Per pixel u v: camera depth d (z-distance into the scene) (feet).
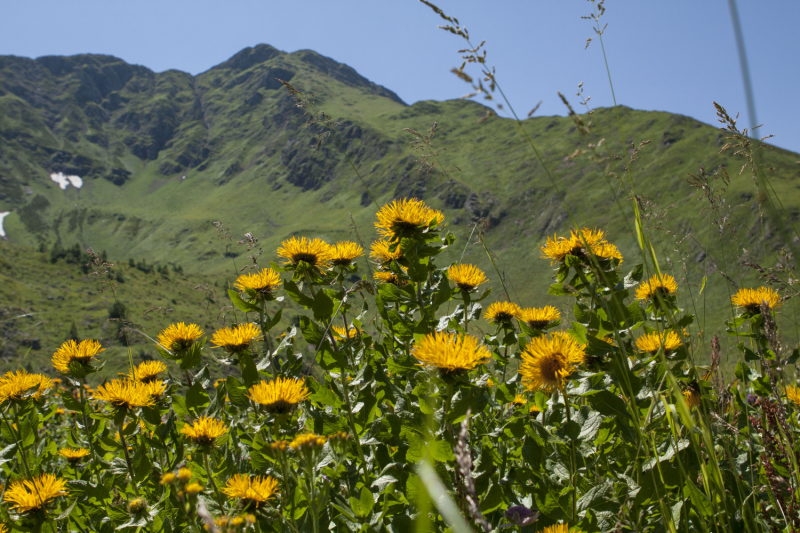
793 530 6.09
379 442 8.05
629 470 7.86
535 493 6.89
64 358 11.00
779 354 6.84
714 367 7.47
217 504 7.77
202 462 9.48
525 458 7.42
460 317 10.09
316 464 6.51
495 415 10.69
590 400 7.24
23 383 10.96
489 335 10.15
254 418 10.76
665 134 646.33
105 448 10.11
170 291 513.04
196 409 9.96
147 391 9.86
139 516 8.25
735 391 8.89
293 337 9.86
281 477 7.77
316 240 9.85
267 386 7.85
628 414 7.08
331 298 9.03
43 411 12.62
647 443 7.39
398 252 9.36
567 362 7.02
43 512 8.23
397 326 8.86
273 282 9.87
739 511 6.93
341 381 9.07
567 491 6.63
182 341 10.43
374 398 8.32
